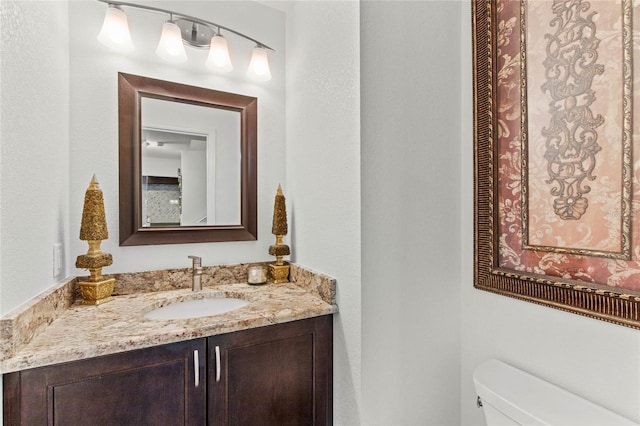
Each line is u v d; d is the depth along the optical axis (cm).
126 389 89
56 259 110
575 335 91
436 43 125
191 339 97
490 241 117
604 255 85
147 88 138
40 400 79
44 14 101
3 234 77
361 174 107
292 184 161
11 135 80
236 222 158
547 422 80
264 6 165
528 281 103
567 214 93
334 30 123
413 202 118
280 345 112
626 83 79
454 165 129
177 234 144
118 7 128
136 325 98
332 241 124
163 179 143
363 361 106
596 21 85
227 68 149
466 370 128
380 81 110
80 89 126
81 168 126
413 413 117
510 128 109
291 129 162
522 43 105
